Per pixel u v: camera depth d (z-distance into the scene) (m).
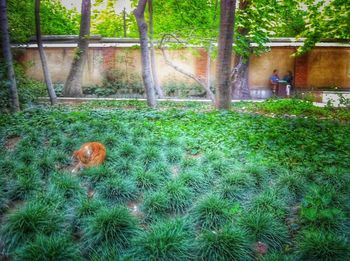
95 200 5.32
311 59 21.78
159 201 5.29
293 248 4.39
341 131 9.27
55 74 21.86
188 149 7.86
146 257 4.14
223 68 12.27
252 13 15.96
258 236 4.51
